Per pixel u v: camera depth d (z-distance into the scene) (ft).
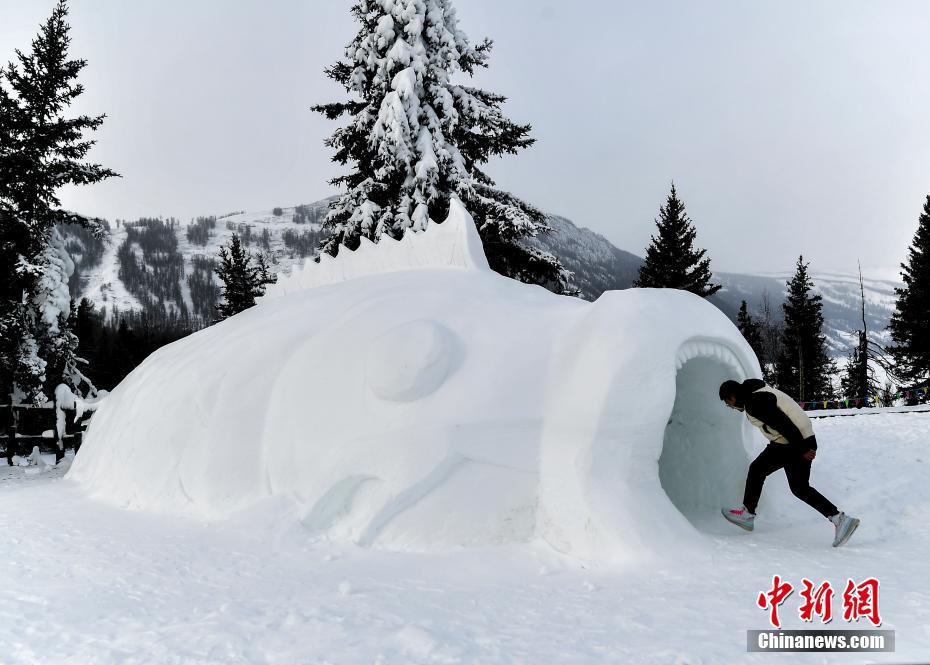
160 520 20.26
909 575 12.30
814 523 17.57
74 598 13.17
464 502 16.89
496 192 65.10
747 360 18.34
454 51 60.03
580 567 14.69
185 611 12.17
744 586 12.35
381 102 61.67
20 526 20.36
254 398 21.31
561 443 16.67
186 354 26.21
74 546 17.49
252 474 20.20
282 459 19.56
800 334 126.52
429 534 16.69
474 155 67.36
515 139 66.64
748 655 8.93
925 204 104.01
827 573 12.83
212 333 27.58
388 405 18.31
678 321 17.48
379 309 21.35
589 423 16.30
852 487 20.74
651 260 106.52
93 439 29.84
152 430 23.41
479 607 11.97
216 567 15.25
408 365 17.93
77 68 63.98
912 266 103.60
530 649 9.61
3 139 59.06
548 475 16.67
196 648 10.22
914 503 18.29
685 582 12.91
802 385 115.75
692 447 20.77
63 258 61.82
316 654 9.77
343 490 17.98
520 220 59.67
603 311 17.84
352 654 9.71
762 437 20.35
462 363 18.44
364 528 16.96
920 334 98.07
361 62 63.05
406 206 57.67
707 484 20.25
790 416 15.90
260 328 24.00
